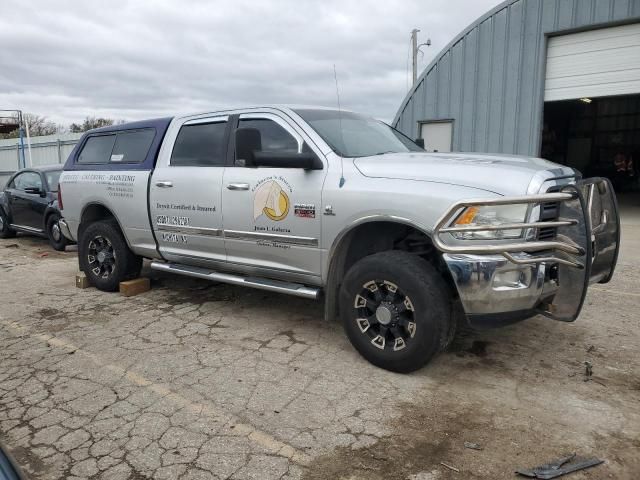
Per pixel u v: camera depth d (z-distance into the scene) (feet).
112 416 10.55
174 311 17.35
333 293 13.47
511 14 41.70
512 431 9.80
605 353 13.35
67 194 21.02
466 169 11.46
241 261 15.31
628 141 77.77
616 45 37.93
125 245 19.33
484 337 14.46
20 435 9.91
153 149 17.81
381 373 12.35
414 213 11.34
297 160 12.85
